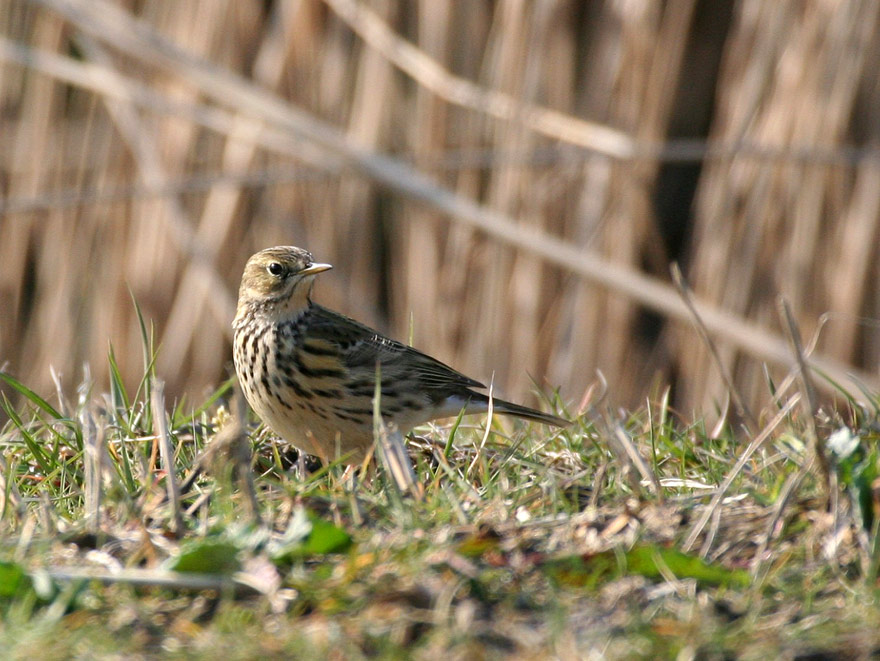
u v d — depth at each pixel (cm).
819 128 1339
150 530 621
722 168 1403
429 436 892
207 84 1459
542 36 1418
